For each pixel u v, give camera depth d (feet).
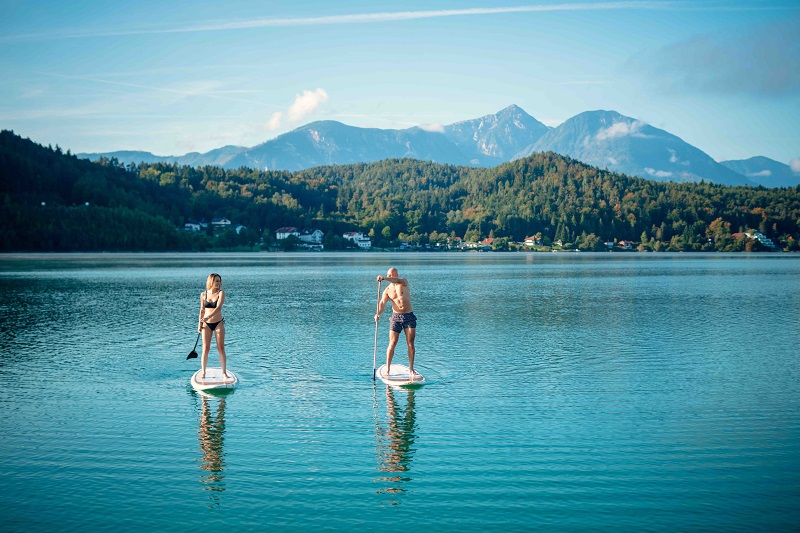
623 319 105.60
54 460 37.76
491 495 33.22
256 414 46.98
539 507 31.91
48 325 97.04
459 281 221.05
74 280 217.36
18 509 31.58
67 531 29.48
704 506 32.04
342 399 51.44
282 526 30.01
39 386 55.67
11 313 113.39
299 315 111.75
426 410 48.16
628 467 36.88
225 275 261.85
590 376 60.18
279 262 443.73
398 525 30.12
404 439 41.52
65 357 69.67
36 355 70.90
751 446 40.34
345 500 32.65
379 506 32.01
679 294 158.71
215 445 40.32
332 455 38.68
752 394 53.26
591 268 347.15
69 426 44.06
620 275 264.31
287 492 33.58
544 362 67.00
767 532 29.50
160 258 520.83
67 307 124.77
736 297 149.48
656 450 39.58
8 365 65.10
